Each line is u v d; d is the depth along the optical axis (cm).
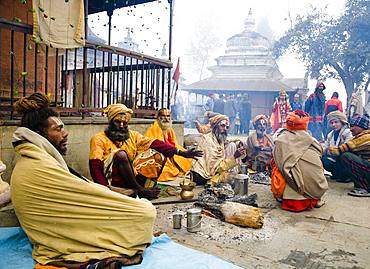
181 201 448
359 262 299
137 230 276
